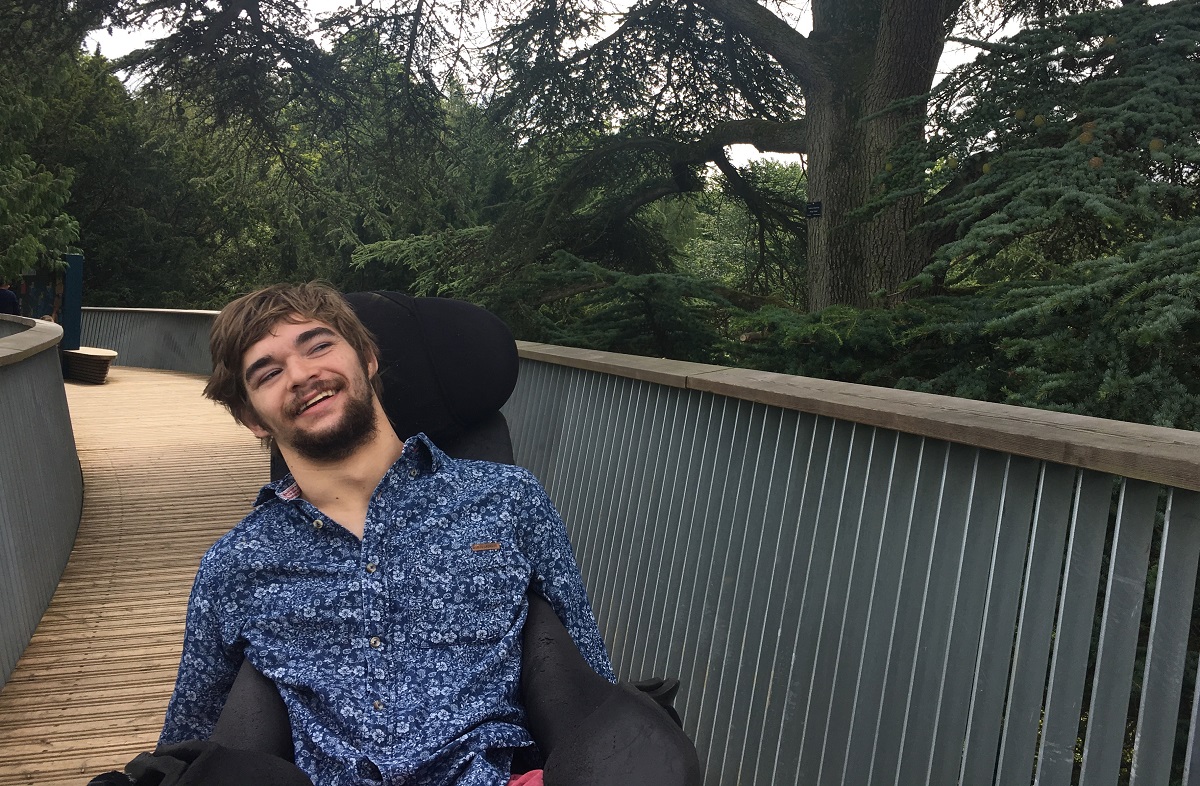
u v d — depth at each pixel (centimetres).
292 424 149
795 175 1311
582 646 161
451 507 154
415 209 1182
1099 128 454
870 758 183
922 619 175
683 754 122
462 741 139
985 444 157
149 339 1939
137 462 800
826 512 208
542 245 1069
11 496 396
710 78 1005
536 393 428
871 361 507
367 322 224
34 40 1023
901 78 759
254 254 3139
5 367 415
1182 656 127
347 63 1085
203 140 1274
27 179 1842
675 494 282
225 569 149
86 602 452
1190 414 343
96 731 317
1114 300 366
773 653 219
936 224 511
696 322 673
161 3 1013
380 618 146
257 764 122
